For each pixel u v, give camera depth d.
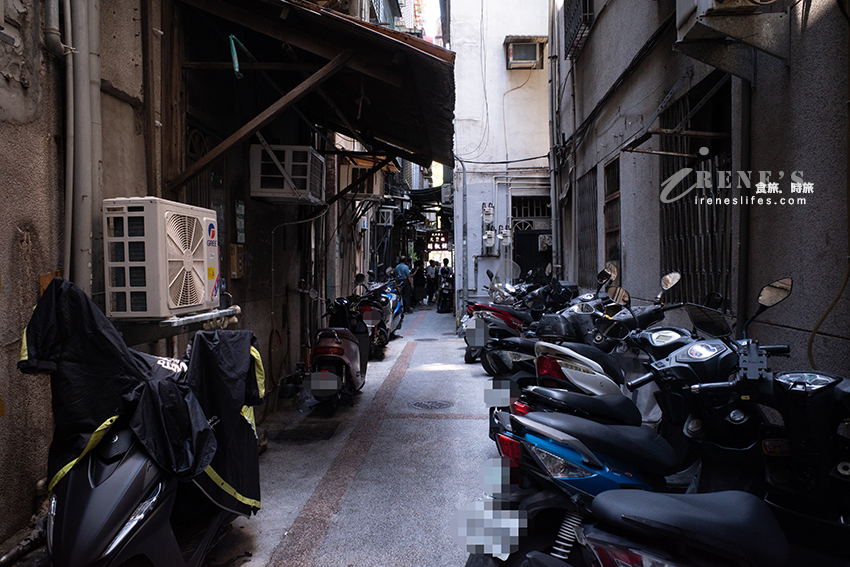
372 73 4.22
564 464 2.46
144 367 2.57
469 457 4.64
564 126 11.00
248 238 5.57
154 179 3.92
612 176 7.67
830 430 2.21
